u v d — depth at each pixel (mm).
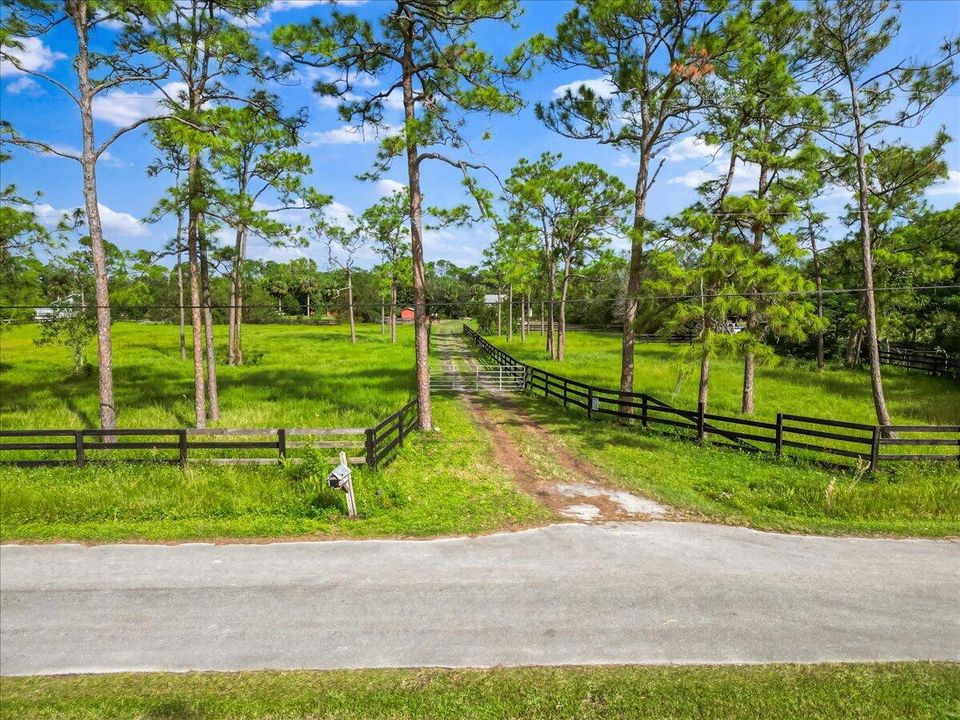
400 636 6039
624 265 39062
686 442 15180
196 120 13969
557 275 42250
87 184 13297
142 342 44844
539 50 13711
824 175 17625
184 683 5246
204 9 15453
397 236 47031
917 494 10258
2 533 8359
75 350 26594
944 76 14477
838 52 15570
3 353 37438
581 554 8133
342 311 82625
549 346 39406
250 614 6422
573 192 31531
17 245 16094
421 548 8250
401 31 14750
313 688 5199
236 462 11102
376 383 25062
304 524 8961
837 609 6680
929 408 19938
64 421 16688
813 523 9477
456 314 102562
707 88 15500
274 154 22031
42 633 5984
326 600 6746
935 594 7062
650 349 42938
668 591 7066
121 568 7438
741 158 17000
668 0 14734
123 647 5773
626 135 17641
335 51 13852
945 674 5480
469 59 13695
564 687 5242
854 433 16422
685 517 9750
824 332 32344
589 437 15883
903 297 24797
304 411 18422
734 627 6277
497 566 7703
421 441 14945
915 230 22094
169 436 14539
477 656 5715
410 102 15133
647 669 5520
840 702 5066
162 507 9352
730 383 25531
